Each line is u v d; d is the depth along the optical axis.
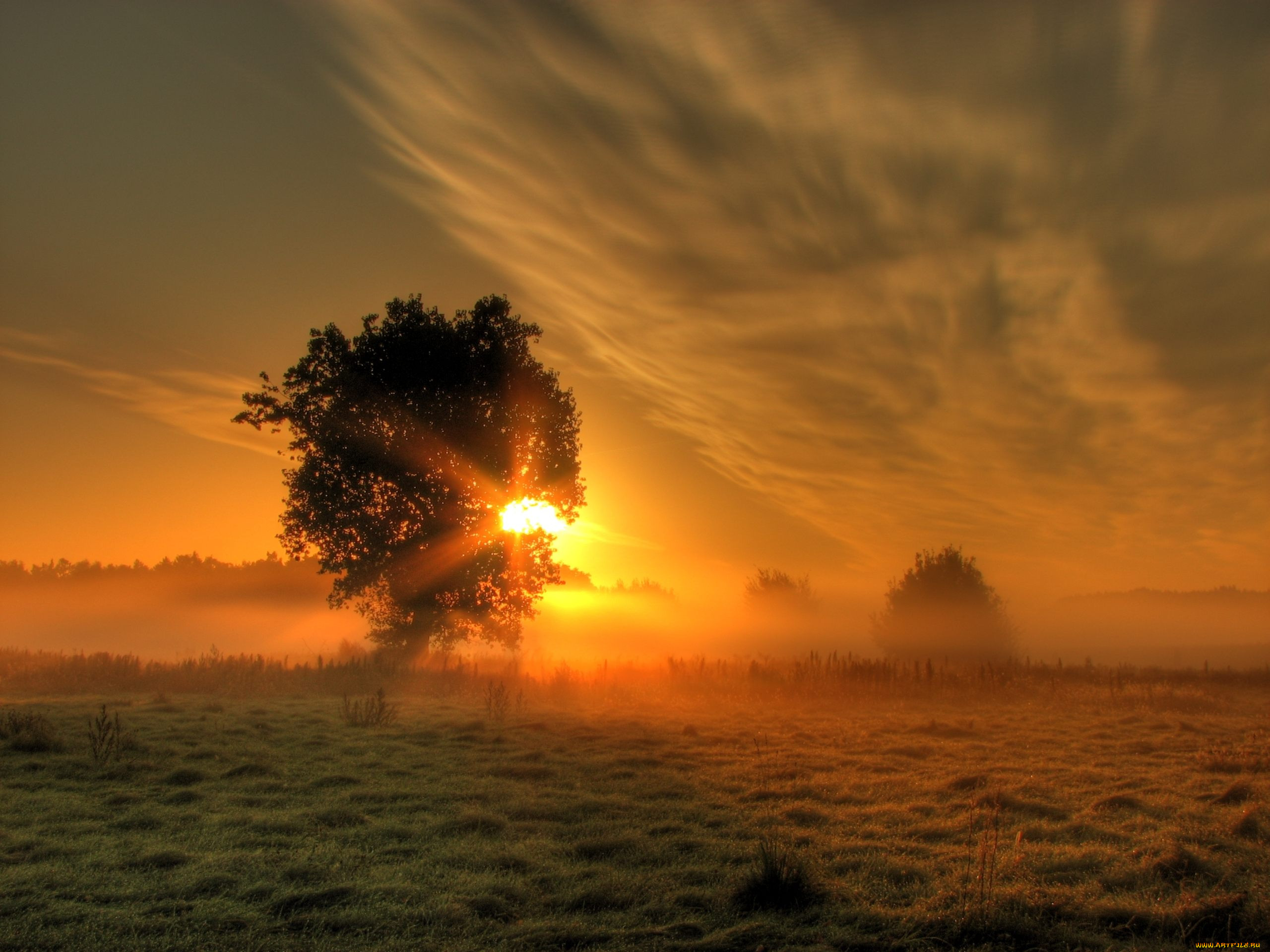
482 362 31.41
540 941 5.30
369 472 29.95
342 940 5.27
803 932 5.42
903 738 14.50
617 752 12.59
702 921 5.69
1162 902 5.93
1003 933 5.32
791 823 8.47
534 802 9.20
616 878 6.52
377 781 10.34
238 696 20.61
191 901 5.95
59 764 10.77
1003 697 22.23
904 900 6.06
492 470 30.98
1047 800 9.59
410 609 31.80
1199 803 9.29
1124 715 18.53
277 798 9.26
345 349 30.59
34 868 6.62
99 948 5.09
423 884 6.38
